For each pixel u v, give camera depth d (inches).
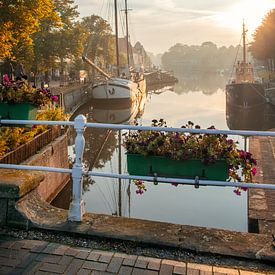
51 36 1338.6
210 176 153.3
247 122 1311.5
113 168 634.8
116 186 507.5
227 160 151.0
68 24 1482.5
